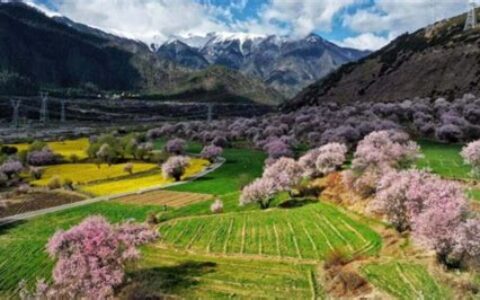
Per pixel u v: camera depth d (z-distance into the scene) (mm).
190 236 72125
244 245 65500
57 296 48406
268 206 85125
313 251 60250
